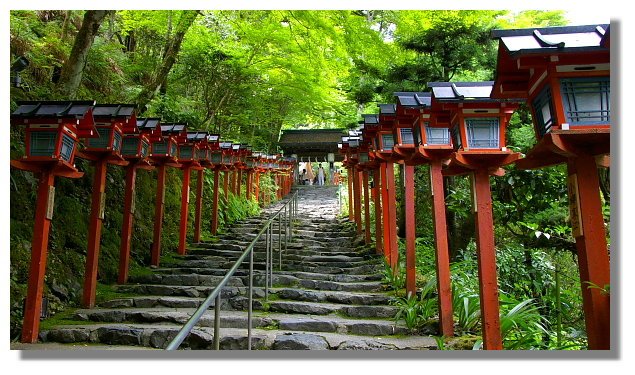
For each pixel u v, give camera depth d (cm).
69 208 661
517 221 702
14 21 705
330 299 611
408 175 614
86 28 697
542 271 759
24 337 455
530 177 652
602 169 628
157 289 631
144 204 859
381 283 667
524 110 779
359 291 655
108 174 779
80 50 698
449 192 832
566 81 270
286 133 2720
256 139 1936
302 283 672
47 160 459
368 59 868
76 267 620
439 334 495
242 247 909
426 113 504
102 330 478
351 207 1205
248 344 434
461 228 836
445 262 499
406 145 588
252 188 1499
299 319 533
